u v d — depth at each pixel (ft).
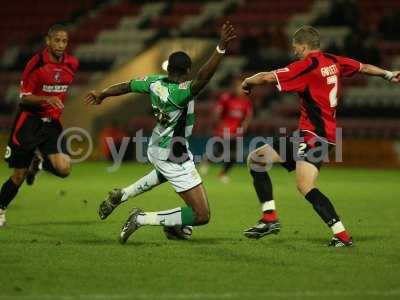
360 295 76.33
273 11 404.57
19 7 441.68
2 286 79.30
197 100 354.54
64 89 123.85
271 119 322.75
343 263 93.04
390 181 240.73
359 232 122.21
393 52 358.43
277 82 101.91
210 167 307.99
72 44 411.54
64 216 140.97
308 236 115.96
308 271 88.07
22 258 94.94
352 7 376.89
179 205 163.22
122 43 407.23
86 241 109.09
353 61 106.42
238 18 401.70
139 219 104.68
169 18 415.64
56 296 74.84
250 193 195.21
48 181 231.71
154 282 81.66
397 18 368.07
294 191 201.77
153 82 101.86
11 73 397.60
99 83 356.38
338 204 170.09
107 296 74.95
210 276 84.94
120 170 280.10
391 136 311.88
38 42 410.93
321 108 103.30
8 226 125.70
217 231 120.98
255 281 82.48
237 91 244.63
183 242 108.68
